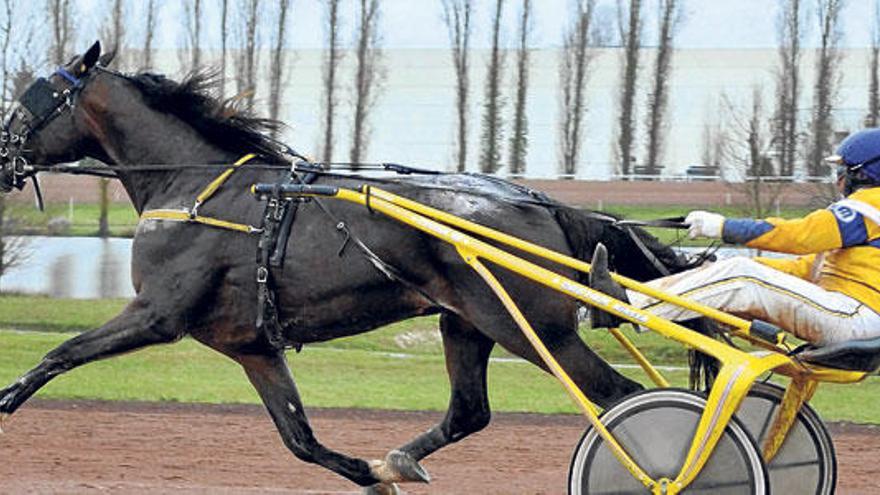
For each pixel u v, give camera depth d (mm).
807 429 7844
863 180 7570
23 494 9227
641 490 7332
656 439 7301
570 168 37562
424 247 8188
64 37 34094
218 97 8961
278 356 8805
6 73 30250
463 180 8453
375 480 8727
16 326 20703
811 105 35469
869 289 7383
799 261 7914
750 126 29438
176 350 18000
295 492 9633
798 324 7418
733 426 7207
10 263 24656
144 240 8570
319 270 8305
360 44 37406
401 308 8414
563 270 8109
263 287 8375
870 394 15625
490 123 38000
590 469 7410
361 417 13469
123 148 8953
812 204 24562
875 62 34031
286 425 8711
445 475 10633
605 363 8078
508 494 9883
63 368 8336
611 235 8242
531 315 7992
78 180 37750
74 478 10109
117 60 34531
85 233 33062
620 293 7555
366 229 8250
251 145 8930
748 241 7402
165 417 13188
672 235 20297
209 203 8539
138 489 9594
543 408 14305
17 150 9086
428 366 17344
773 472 7863
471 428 8797
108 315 21750
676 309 7605
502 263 7773
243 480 10250
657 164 37594
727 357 7215
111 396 14453
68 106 9039
